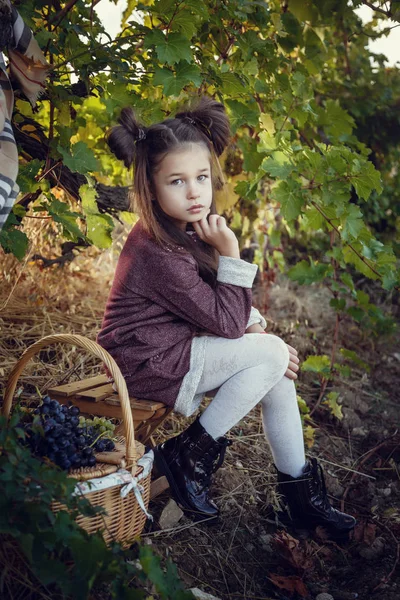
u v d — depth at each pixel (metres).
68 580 1.47
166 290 2.17
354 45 4.69
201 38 2.89
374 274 2.93
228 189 3.51
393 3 2.90
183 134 2.21
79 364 2.88
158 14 2.47
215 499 2.43
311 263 3.22
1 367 2.77
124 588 1.47
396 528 2.39
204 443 2.17
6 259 3.26
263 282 4.11
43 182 2.66
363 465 2.90
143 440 2.29
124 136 2.22
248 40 2.84
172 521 2.20
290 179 2.69
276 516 2.40
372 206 4.86
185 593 1.51
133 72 2.57
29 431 1.78
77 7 2.46
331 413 3.20
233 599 2.01
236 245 2.24
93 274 3.75
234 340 2.20
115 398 2.14
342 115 3.34
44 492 1.51
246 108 2.87
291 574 2.15
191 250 2.26
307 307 4.29
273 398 2.26
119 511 1.84
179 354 2.18
